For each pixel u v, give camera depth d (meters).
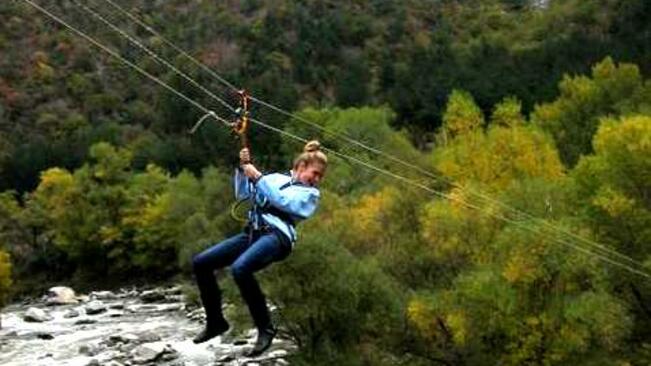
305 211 8.35
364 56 154.25
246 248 8.43
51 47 147.75
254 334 37.97
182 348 36.84
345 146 57.94
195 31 159.25
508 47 143.88
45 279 83.50
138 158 107.25
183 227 67.38
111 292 72.81
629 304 26.12
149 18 160.62
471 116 45.81
